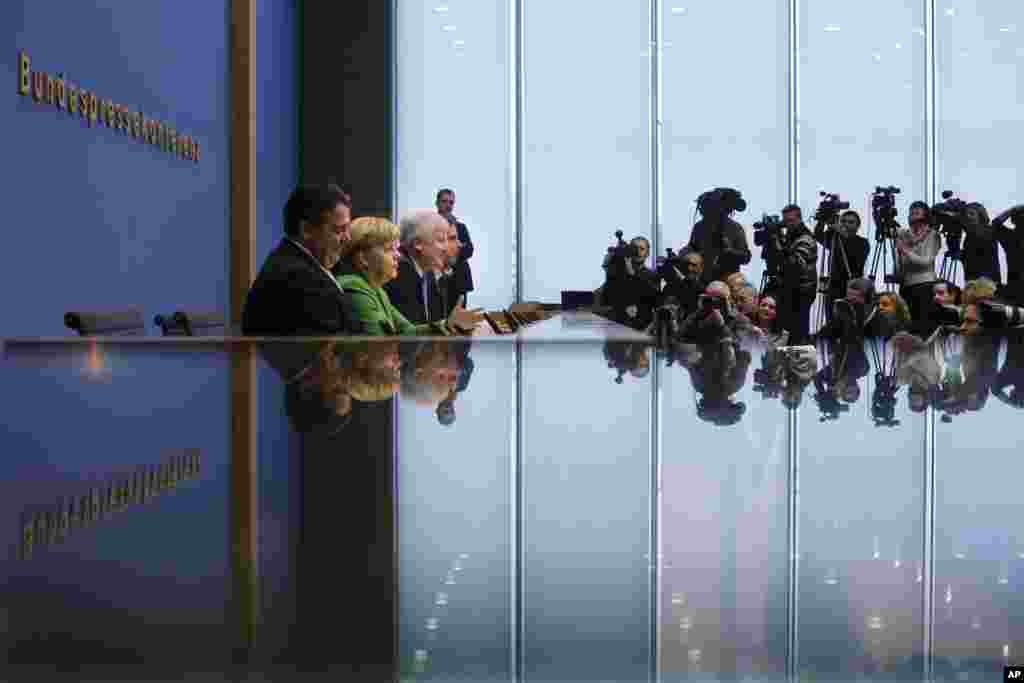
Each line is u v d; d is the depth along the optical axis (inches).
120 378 46.6
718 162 493.7
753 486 24.7
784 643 13.6
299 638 13.4
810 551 19.0
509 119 488.7
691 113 492.4
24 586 15.7
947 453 29.2
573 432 31.7
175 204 282.8
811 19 493.7
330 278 138.3
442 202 442.0
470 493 23.3
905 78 495.8
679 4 490.9
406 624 14.2
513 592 16.1
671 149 492.7
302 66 467.2
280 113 424.8
